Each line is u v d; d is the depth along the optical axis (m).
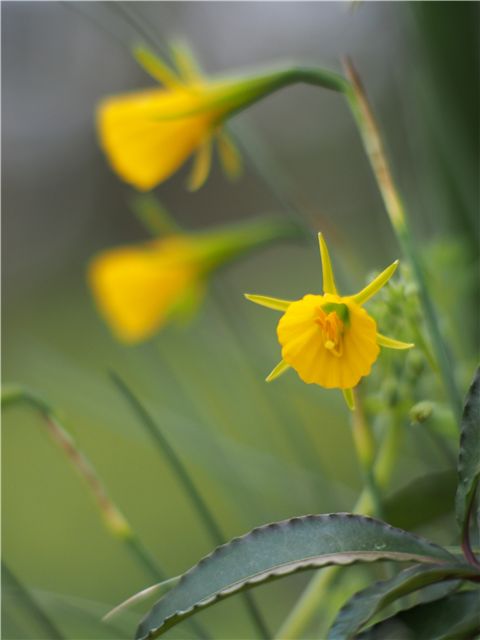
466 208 1.05
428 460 0.90
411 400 0.83
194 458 0.96
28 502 2.26
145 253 1.09
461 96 1.04
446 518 0.87
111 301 1.11
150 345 1.08
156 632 0.73
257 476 0.96
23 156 4.22
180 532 2.05
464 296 0.96
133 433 1.00
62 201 4.15
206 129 0.89
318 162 3.48
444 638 0.74
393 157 1.20
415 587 0.74
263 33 3.38
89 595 1.95
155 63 0.89
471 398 0.75
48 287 3.52
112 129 0.90
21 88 4.19
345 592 0.87
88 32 4.11
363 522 0.75
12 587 0.88
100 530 2.11
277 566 0.74
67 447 0.86
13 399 0.87
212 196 3.78
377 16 1.76
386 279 0.76
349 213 1.80
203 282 1.09
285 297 2.46
